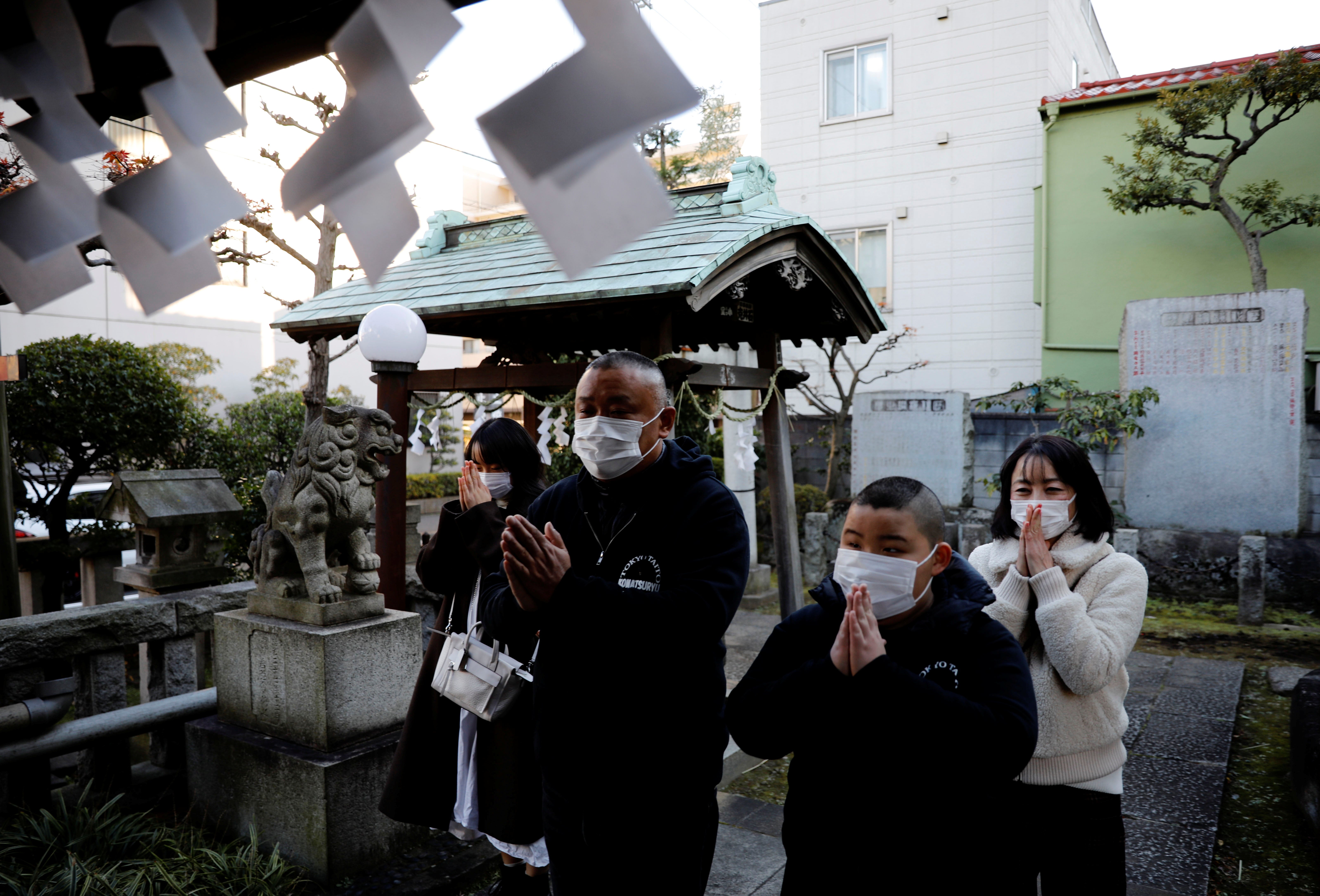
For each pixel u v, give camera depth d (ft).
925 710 4.76
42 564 20.39
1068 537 7.08
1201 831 11.47
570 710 6.47
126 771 12.14
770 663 5.89
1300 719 11.93
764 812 12.28
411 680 11.05
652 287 12.07
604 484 6.91
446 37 2.49
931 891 5.04
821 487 36.42
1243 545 22.91
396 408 12.91
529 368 13.96
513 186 2.48
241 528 23.43
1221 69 32.48
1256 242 29.76
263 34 3.26
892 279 39.88
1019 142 37.22
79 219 3.34
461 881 9.97
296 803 9.85
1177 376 26.96
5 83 3.38
